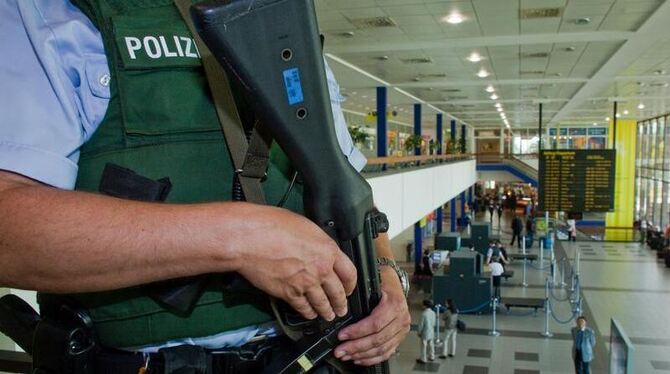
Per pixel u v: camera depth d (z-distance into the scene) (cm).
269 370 63
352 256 62
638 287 1495
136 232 47
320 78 56
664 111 2211
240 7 50
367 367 69
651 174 2552
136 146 58
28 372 126
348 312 65
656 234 2144
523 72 1236
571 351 1009
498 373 913
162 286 55
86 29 56
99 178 57
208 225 50
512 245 2280
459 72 1234
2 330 68
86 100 55
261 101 54
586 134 3228
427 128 3438
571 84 1424
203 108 60
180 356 57
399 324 71
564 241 2355
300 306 55
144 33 58
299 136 57
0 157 47
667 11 695
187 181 59
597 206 1316
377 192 841
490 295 1265
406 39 888
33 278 46
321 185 60
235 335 62
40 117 50
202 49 59
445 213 3419
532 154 3130
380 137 1438
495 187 4125
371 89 1481
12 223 45
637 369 920
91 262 46
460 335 1114
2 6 51
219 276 58
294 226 54
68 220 46
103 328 58
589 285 1525
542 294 1436
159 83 58
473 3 680
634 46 922
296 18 53
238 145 59
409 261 1978
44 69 51
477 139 3766
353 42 911
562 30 827
